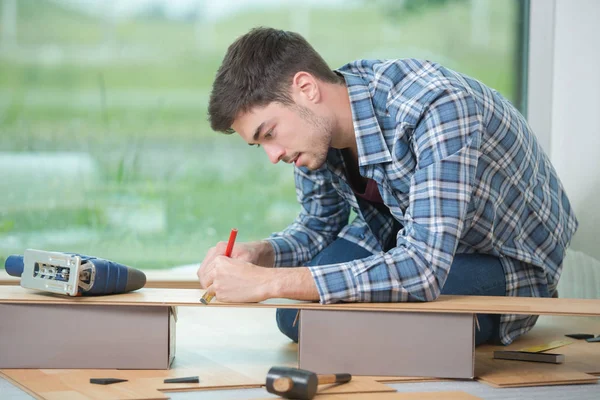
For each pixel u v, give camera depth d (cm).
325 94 201
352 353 181
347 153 223
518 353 205
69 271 182
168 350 185
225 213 346
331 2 338
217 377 181
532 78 344
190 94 340
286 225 348
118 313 184
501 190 210
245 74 192
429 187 184
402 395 166
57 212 340
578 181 319
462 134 186
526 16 344
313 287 180
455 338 181
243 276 179
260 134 196
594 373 192
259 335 243
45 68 334
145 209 343
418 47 342
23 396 165
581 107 320
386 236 237
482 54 345
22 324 183
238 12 338
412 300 184
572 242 320
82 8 333
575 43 326
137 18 335
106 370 184
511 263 222
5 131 335
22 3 330
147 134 340
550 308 179
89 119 338
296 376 159
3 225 338
